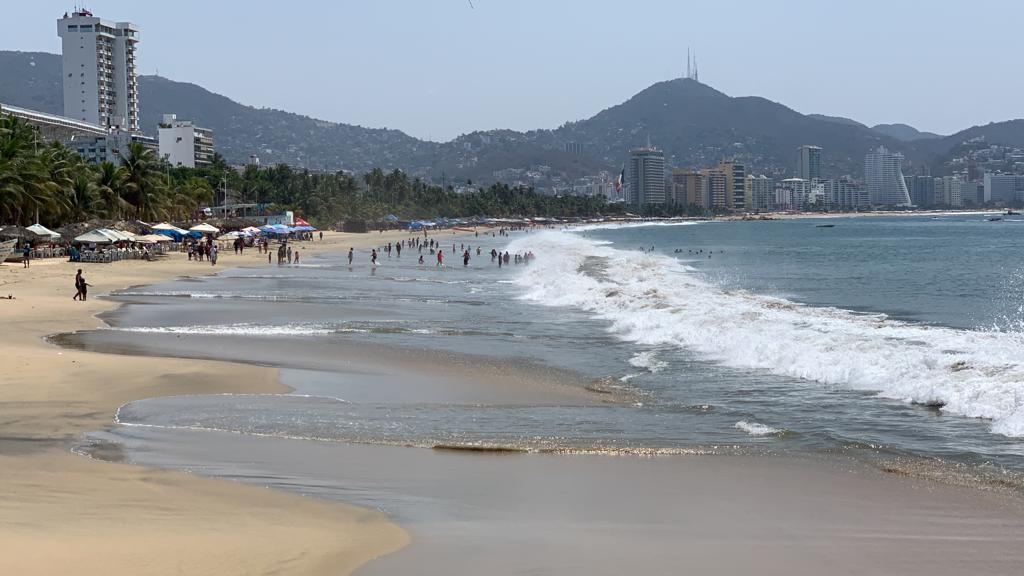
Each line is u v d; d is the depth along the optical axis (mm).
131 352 26438
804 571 9602
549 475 13797
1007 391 19203
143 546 9750
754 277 67812
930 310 42844
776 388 21609
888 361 23234
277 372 23125
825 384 22094
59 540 9805
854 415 18516
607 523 11383
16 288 47969
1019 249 114938
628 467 14352
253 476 13453
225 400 19516
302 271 72375
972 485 13438
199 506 11672
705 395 20828
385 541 10359
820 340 27141
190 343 28938
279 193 189875
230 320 36344
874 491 13062
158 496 12109
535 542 10477
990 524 11477
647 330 32406
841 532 11086
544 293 49188
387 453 15078
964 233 192875
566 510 11953
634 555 10055
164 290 51531
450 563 9625
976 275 68438
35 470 13375
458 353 27641
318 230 189000
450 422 17625
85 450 14914
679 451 15391
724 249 128125
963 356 23750
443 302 45625
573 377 23344
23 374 21312
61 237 78375
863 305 45625
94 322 34375
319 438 16094
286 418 17781
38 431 16250
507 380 22891
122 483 12758
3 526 10281
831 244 142875
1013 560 10031
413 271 73375
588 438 16328
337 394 20672
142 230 90375
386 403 19672
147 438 15898
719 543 10578
